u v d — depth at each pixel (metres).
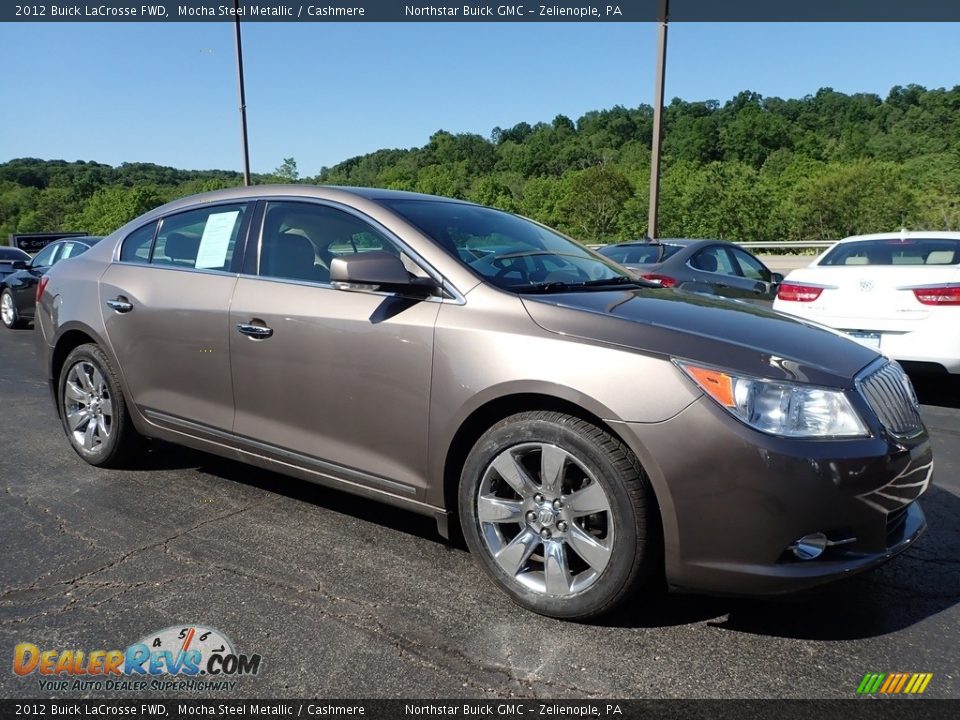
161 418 3.90
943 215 42.50
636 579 2.53
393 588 2.91
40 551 3.21
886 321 6.03
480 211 3.72
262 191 3.74
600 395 2.51
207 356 3.62
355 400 3.10
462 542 3.37
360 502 3.83
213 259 3.75
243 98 19.25
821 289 6.39
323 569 3.07
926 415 5.91
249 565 3.09
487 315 2.82
